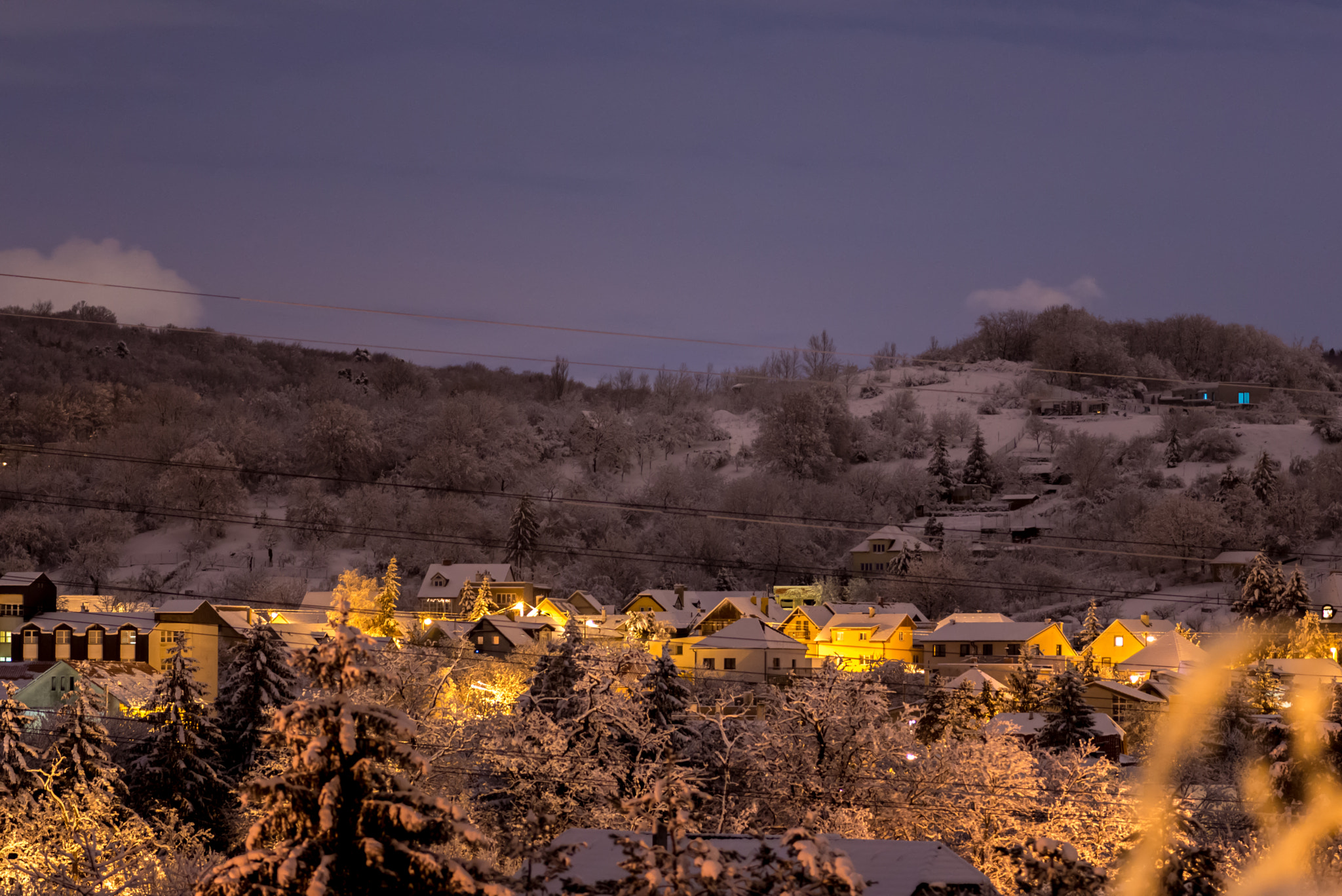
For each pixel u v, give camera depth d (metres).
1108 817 29.94
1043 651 80.75
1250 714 48.62
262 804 16.22
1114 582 112.81
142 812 40.03
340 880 15.12
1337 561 111.19
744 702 54.81
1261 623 80.19
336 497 147.25
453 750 35.06
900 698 54.53
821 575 124.19
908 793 31.77
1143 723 54.44
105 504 132.25
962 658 82.62
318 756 15.22
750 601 99.50
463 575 108.50
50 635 75.00
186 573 124.19
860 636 89.94
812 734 33.62
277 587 113.88
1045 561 119.81
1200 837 29.72
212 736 42.50
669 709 36.72
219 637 73.50
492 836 31.44
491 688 52.19
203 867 30.91
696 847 14.13
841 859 14.02
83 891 28.52
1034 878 16.16
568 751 33.81
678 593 104.44
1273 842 27.72
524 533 123.69
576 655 40.56
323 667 15.77
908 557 117.62
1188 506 114.94
